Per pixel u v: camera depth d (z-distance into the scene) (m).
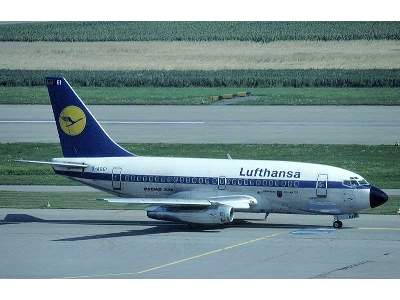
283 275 185.88
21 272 190.38
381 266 193.12
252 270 190.50
